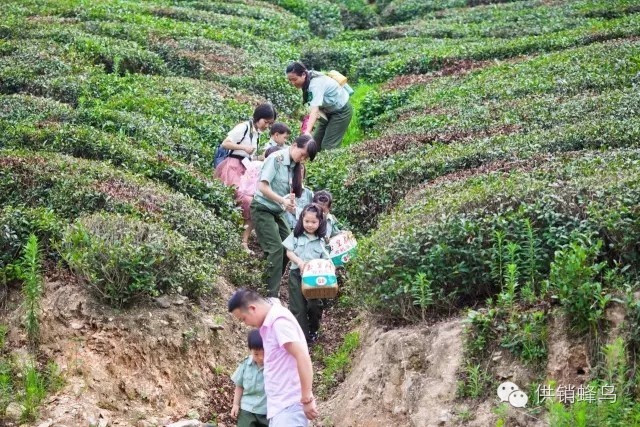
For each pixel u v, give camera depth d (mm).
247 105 16156
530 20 24609
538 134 12289
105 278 8672
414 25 25906
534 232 8453
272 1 28344
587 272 7305
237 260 10664
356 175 12336
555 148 11766
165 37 20156
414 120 14969
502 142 12383
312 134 14734
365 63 21391
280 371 6887
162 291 9086
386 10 30766
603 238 8133
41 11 22047
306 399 6746
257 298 6953
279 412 6840
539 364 7332
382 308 8828
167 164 12078
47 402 7867
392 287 8664
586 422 6516
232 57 19344
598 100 13586
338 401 8453
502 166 11289
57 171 10773
